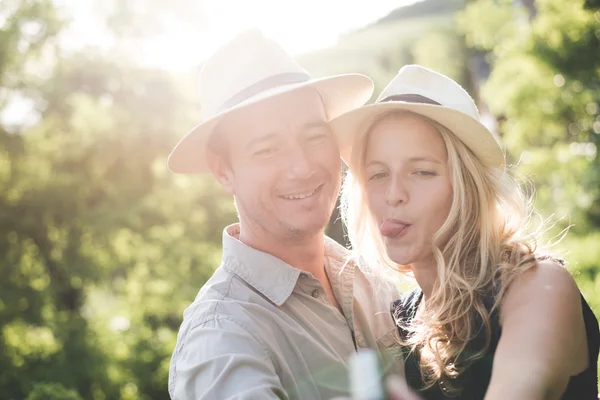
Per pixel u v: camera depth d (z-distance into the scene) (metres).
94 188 16.03
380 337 2.50
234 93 2.39
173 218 16.48
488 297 1.99
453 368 2.04
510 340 1.76
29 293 15.66
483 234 2.06
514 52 10.61
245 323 2.15
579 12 9.95
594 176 10.49
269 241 2.41
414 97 2.20
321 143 2.37
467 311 2.01
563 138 11.14
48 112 16.09
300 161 2.32
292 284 2.32
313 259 2.48
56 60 16.16
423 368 2.17
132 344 16.41
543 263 1.94
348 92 2.62
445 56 21.91
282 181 2.33
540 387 1.65
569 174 10.82
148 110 16.39
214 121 2.39
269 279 2.33
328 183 2.40
